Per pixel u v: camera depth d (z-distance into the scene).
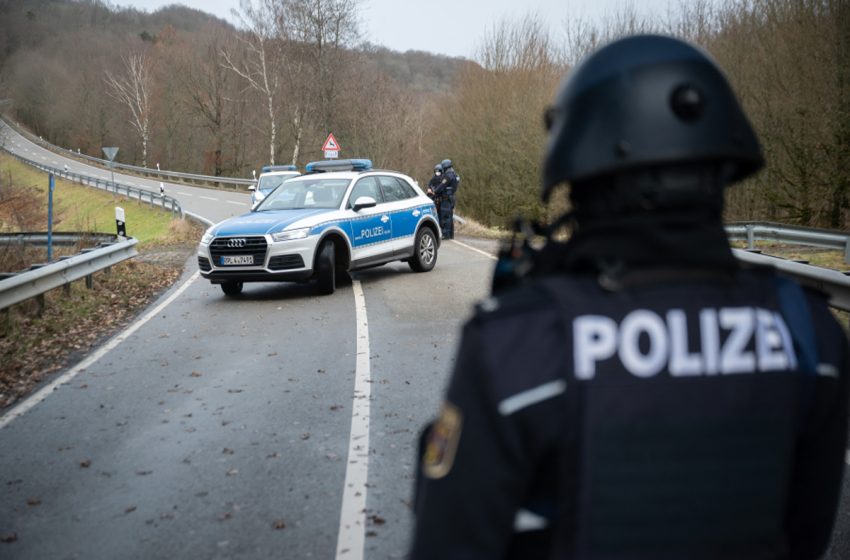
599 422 1.10
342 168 16.19
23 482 4.48
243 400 6.03
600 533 1.12
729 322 1.18
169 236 23.59
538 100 29.86
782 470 1.18
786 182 20.11
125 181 59.03
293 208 12.05
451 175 20.80
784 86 19.56
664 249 1.18
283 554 3.50
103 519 3.94
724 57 21.91
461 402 1.13
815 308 1.28
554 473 1.14
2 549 3.64
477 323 1.14
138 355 7.78
